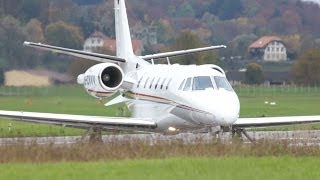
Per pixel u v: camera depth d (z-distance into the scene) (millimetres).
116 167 64875
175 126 102125
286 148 78375
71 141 104562
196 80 98188
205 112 94750
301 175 61188
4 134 120625
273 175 61000
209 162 67750
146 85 107062
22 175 60469
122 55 120938
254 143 80438
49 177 59500
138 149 75688
